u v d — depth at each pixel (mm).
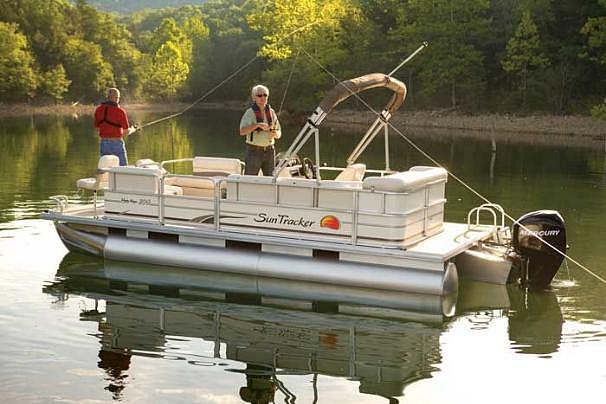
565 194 15766
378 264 8336
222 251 9031
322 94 60375
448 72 51625
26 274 9086
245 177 8852
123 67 84188
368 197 8266
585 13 46969
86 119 53062
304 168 9680
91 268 9375
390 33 55781
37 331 7105
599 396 5762
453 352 6707
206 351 6664
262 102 9344
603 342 6961
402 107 55844
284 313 7855
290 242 8555
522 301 8250
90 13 84625
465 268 9086
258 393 5750
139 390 5766
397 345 6902
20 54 69688
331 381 6027
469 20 52562
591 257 9891
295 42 59000
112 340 6891
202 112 67625
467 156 25359
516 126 42719
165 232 9273
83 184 9766
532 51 47875
